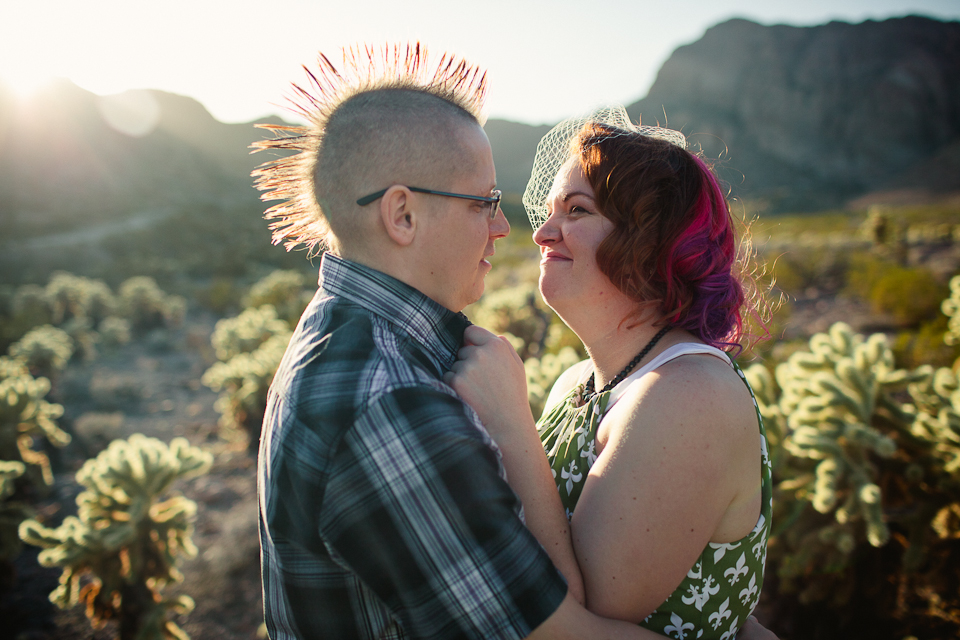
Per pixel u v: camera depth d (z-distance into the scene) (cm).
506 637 88
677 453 103
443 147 110
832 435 325
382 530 89
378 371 95
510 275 2008
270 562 110
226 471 812
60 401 1189
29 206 5681
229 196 8494
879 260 1595
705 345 117
